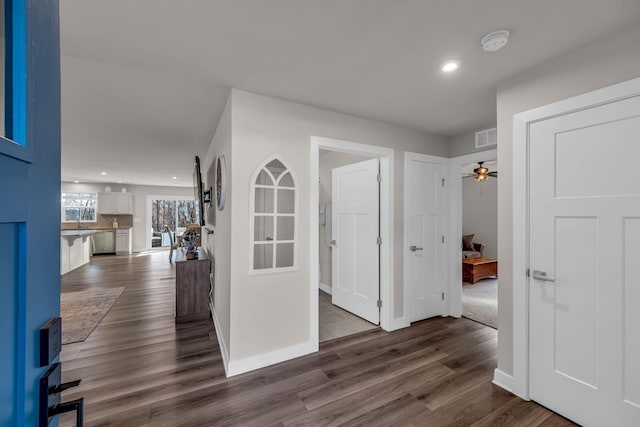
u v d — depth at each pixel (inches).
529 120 74.3
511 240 78.6
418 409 70.9
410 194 127.6
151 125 127.7
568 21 57.1
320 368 89.7
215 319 123.7
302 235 99.3
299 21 57.6
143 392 77.0
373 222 128.7
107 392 77.0
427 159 132.1
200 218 171.5
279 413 69.2
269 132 93.1
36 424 22.4
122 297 165.8
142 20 57.1
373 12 54.9
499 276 81.7
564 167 68.3
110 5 52.8
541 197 72.3
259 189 93.3
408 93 90.8
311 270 100.7
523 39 62.9
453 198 138.6
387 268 121.3
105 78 82.4
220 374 86.2
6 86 20.5
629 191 58.6
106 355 97.8
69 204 340.8
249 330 89.2
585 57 64.6
